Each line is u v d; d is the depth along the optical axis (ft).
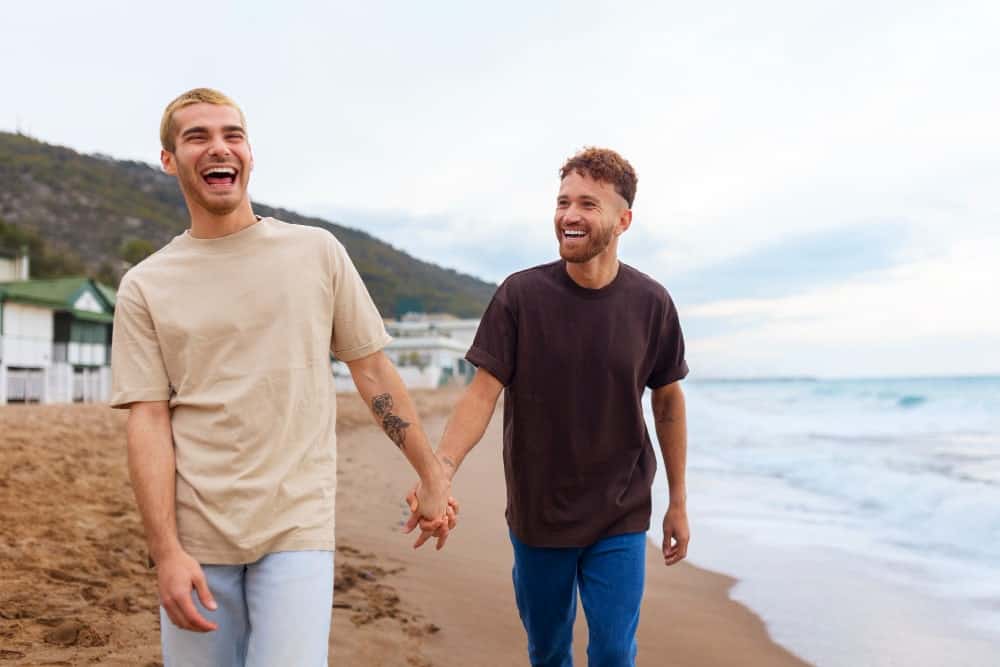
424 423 75.66
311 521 7.32
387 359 8.27
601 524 10.12
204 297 7.41
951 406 97.91
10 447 28.04
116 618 12.89
